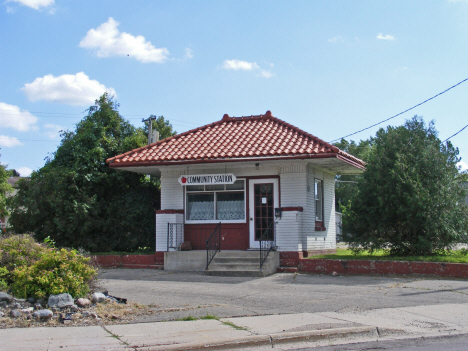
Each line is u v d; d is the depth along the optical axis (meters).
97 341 6.76
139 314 8.77
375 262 13.67
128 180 19.30
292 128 17.16
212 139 17.27
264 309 9.24
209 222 16.56
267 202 16.11
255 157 14.95
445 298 10.26
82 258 9.85
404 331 7.65
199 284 12.53
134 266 16.55
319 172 17.67
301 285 12.20
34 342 6.70
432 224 13.88
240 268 14.57
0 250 10.25
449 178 14.73
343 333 7.41
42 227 18.33
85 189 18.20
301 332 7.27
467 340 7.20
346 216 15.60
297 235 15.09
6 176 39.66
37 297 8.96
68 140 19.69
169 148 16.98
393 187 14.48
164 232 16.45
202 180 16.06
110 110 20.91
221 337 6.96
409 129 15.69
